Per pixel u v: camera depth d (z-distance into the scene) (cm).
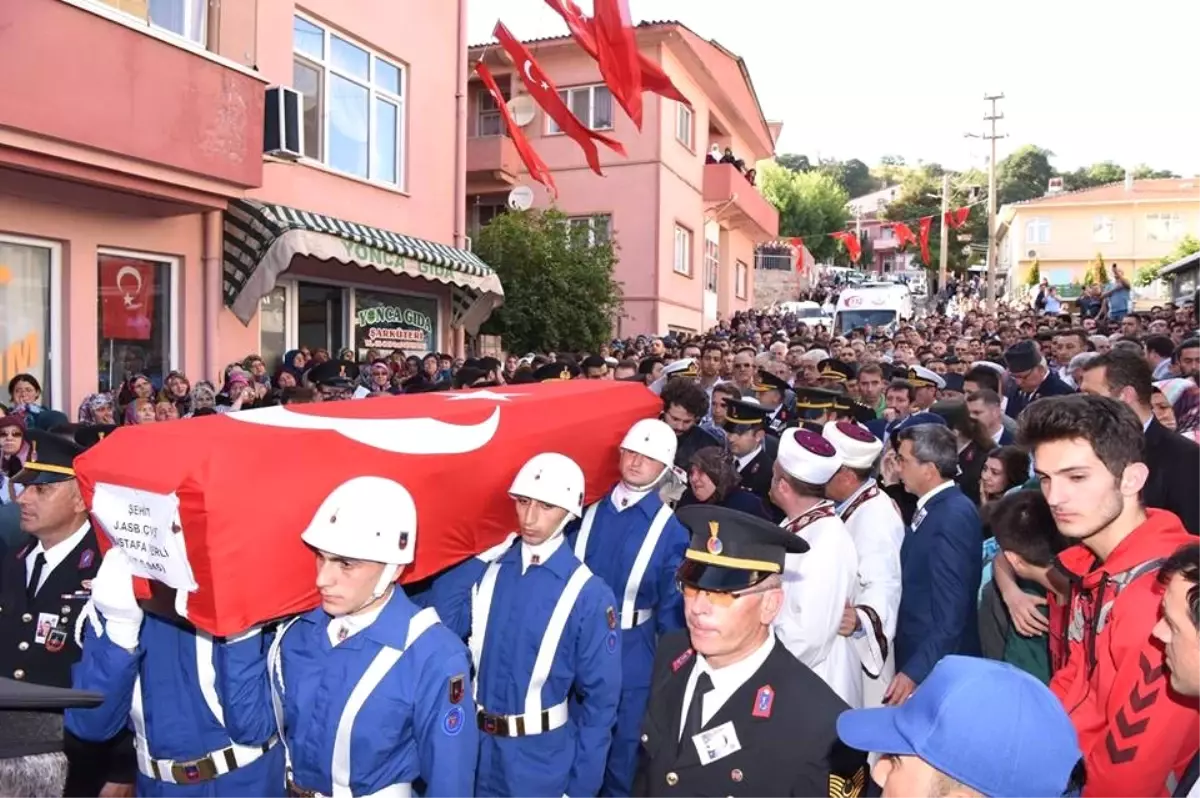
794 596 310
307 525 245
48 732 179
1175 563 184
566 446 355
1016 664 320
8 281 739
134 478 238
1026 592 307
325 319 1070
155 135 732
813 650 307
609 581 363
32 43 636
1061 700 230
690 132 2064
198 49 766
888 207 6500
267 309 984
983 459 500
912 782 151
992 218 3291
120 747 307
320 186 1026
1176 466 368
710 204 2198
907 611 359
